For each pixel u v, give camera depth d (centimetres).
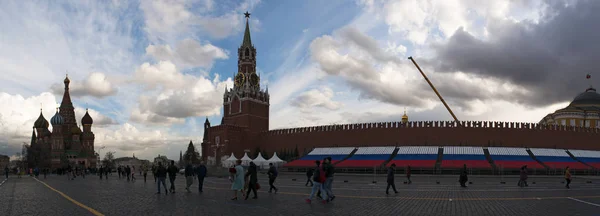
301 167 8981
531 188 3816
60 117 19175
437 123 10000
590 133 10369
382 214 1898
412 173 7812
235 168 2559
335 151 10300
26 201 2541
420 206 2214
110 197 2756
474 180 5566
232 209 2059
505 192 3272
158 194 2992
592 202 2475
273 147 12756
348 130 11062
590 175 7575
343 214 1892
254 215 1848
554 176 7044
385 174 7750
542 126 9962
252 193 3055
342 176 6881
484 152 8831
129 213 1917
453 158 8306
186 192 3181
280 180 5297
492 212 1997
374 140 10569
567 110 13475
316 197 2678
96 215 1858
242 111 14500
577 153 9312
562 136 10044
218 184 4425
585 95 14400
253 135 13462
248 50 15350
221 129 13275
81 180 6022
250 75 14875
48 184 4775
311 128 11875
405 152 9175
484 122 9869
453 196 2850
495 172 7438
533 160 8206
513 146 9712
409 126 10219
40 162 17462
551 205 2306
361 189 3509
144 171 5044
